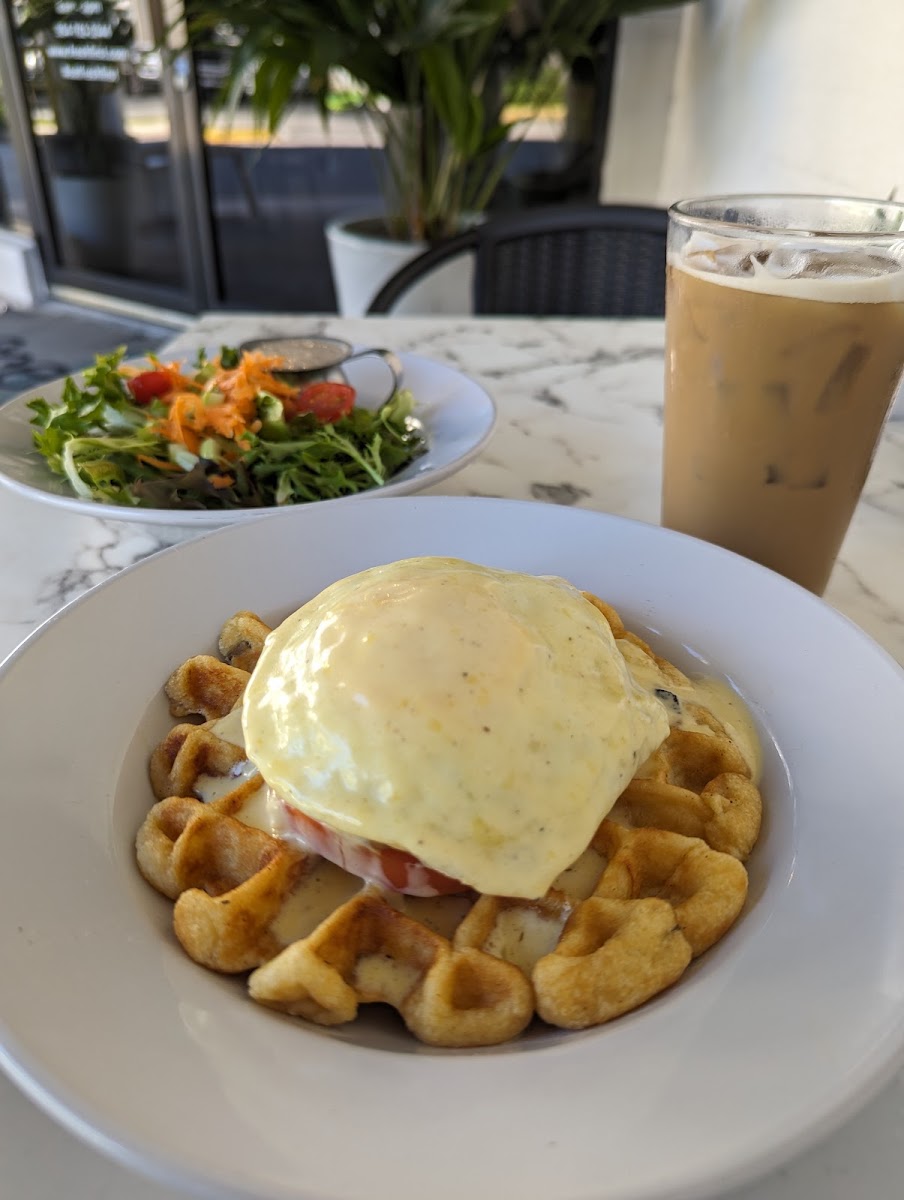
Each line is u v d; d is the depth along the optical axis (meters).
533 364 0.55
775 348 0.28
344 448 0.42
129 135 1.49
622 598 0.29
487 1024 0.18
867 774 0.22
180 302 1.51
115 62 1.40
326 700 0.21
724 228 0.28
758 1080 0.15
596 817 0.21
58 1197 0.15
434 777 0.20
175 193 1.42
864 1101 0.14
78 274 1.62
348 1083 0.15
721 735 0.25
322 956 0.19
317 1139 0.14
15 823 0.20
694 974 0.18
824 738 0.23
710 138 1.00
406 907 0.22
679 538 0.30
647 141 1.18
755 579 0.28
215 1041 0.16
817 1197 0.15
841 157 0.70
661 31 1.10
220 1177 0.13
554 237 0.72
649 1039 0.16
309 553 0.30
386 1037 0.19
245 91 1.33
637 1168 0.13
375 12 0.92
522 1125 0.14
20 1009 0.15
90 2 1.37
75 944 0.18
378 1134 0.14
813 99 0.75
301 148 1.69
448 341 0.58
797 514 0.31
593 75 1.16
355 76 0.93
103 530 0.37
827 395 0.28
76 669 0.24
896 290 0.27
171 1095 0.15
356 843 0.21
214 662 0.26
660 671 0.26
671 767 0.24
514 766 0.20
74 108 1.50
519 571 0.30
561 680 0.22
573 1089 0.15
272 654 0.23
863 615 0.32
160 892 0.21
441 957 0.19
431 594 0.22
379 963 0.20
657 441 0.45
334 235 1.05
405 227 1.04
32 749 0.22
